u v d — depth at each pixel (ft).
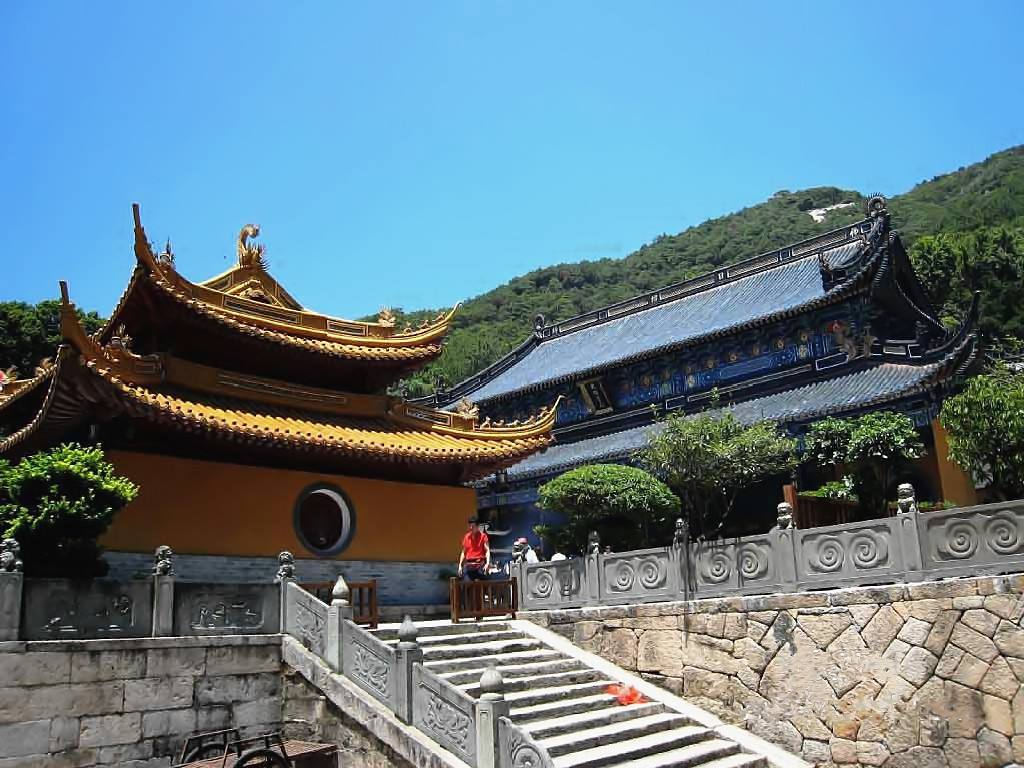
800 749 44.32
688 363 122.52
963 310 205.05
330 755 39.93
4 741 34.81
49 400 50.19
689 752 42.68
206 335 63.72
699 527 84.48
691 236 428.97
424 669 38.45
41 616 37.04
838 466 86.28
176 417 53.31
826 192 439.22
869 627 43.01
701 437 76.64
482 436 73.20
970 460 54.44
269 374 68.90
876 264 102.94
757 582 48.08
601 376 128.98
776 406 104.73
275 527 60.90
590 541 57.00
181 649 40.93
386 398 72.28
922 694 40.75
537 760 32.94
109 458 53.88
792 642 45.65
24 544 41.37
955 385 85.71
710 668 48.67
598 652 54.13
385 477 69.51
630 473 69.21
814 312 109.40
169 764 39.34
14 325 132.05
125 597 39.91
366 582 58.90
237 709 42.27
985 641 39.32
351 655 41.88
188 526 56.49
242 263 72.33
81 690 37.29
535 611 58.54
